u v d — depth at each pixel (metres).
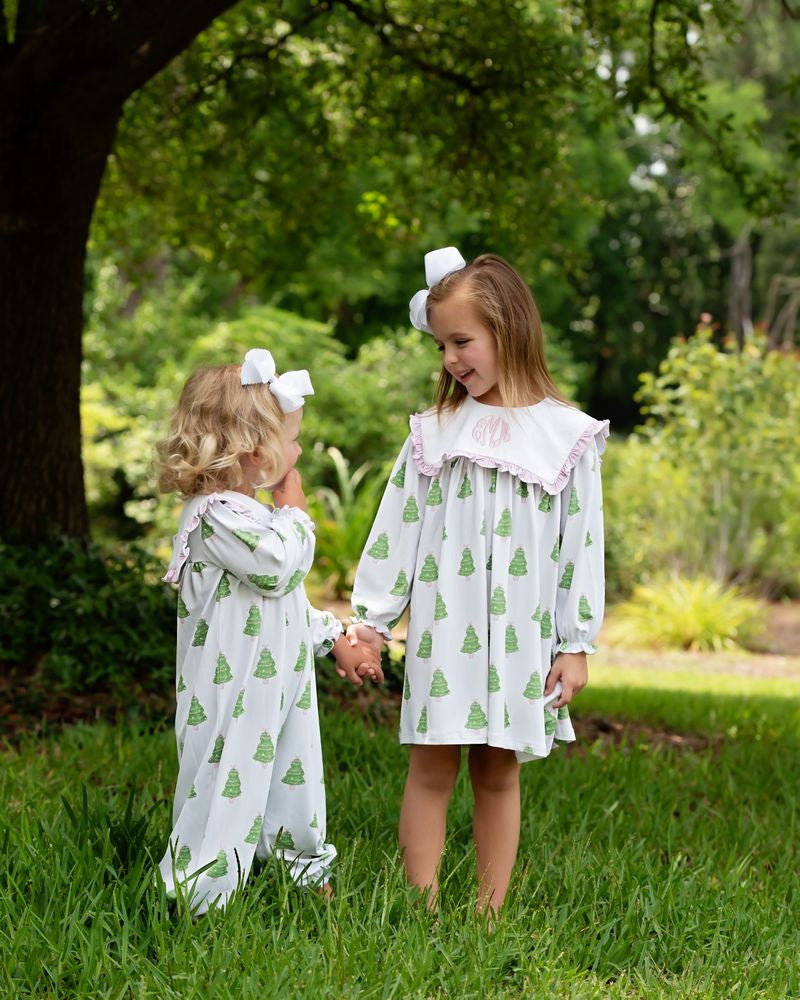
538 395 2.89
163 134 8.47
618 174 21.05
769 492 14.26
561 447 2.84
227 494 2.68
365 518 13.83
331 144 8.78
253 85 7.98
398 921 2.66
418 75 7.93
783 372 13.62
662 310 30.00
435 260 2.99
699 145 21.45
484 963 2.43
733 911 2.90
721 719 6.32
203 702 2.67
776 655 12.71
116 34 5.24
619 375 29.98
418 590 2.87
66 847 2.74
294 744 2.76
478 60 7.43
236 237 9.49
